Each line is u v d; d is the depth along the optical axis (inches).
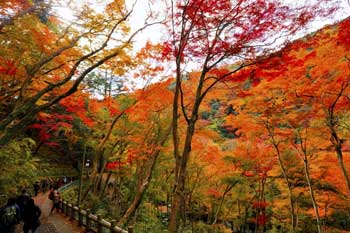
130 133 656.4
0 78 387.9
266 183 797.9
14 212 305.1
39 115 526.9
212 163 711.7
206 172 775.7
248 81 378.3
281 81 417.1
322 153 565.3
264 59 301.7
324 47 365.7
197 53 323.0
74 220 536.7
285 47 299.7
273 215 917.8
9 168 433.4
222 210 893.8
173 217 290.0
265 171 690.8
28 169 466.0
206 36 309.1
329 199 650.8
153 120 624.1
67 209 599.8
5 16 305.7
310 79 419.8
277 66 314.0
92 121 638.5
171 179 815.7
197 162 715.4
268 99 477.1
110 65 433.7
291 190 630.5
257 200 798.5
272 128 549.6
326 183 665.6
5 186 431.8
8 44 347.3
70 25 371.9
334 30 327.3
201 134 616.1
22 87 314.5
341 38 330.6
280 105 477.4
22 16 310.7
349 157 540.4
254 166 682.8
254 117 543.5
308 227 834.8
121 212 747.4
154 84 542.0
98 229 389.1
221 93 475.2
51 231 444.5
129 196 737.0
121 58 422.6
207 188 816.3
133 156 631.8
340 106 449.7
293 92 445.4
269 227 1035.3
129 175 762.2
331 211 677.3
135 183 732.0
